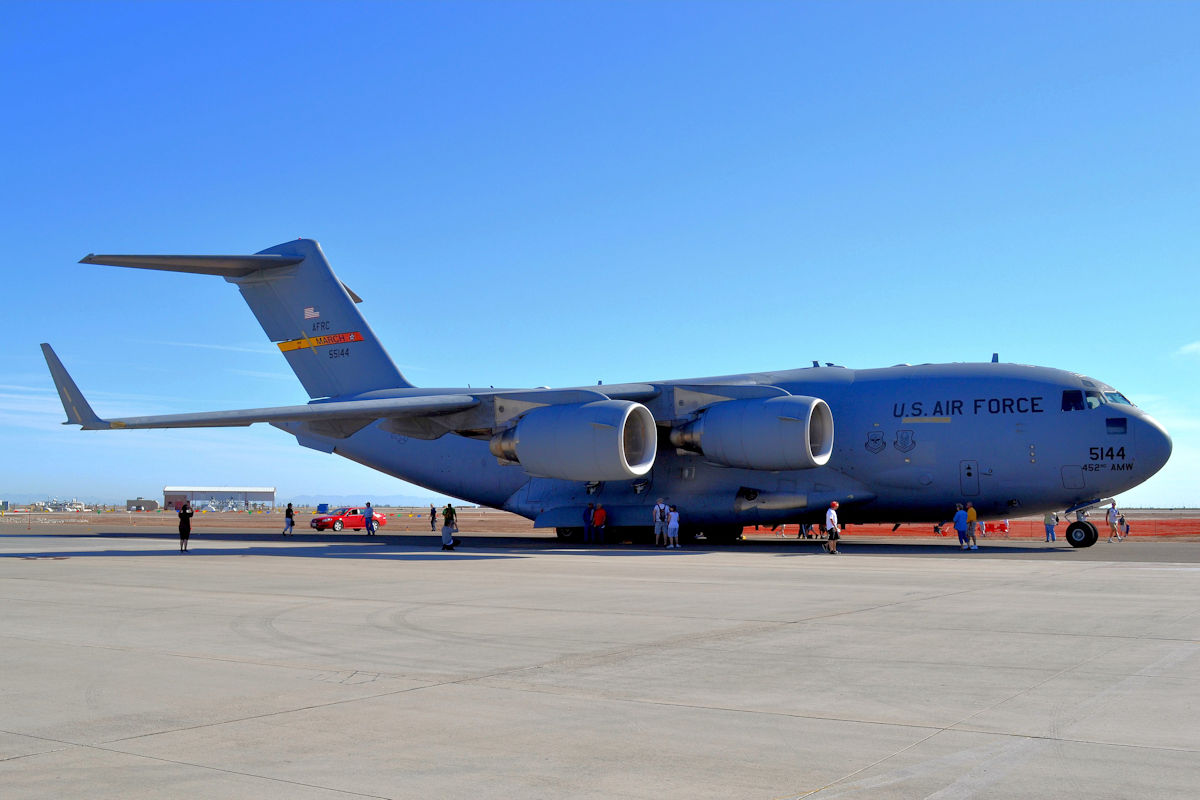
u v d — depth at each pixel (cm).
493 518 7931
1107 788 433
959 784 439
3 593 1288
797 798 422
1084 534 2323
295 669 725
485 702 611
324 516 4553
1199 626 912
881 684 657
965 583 1353
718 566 1719
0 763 479
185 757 489
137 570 1694
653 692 637
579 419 2225
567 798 425
